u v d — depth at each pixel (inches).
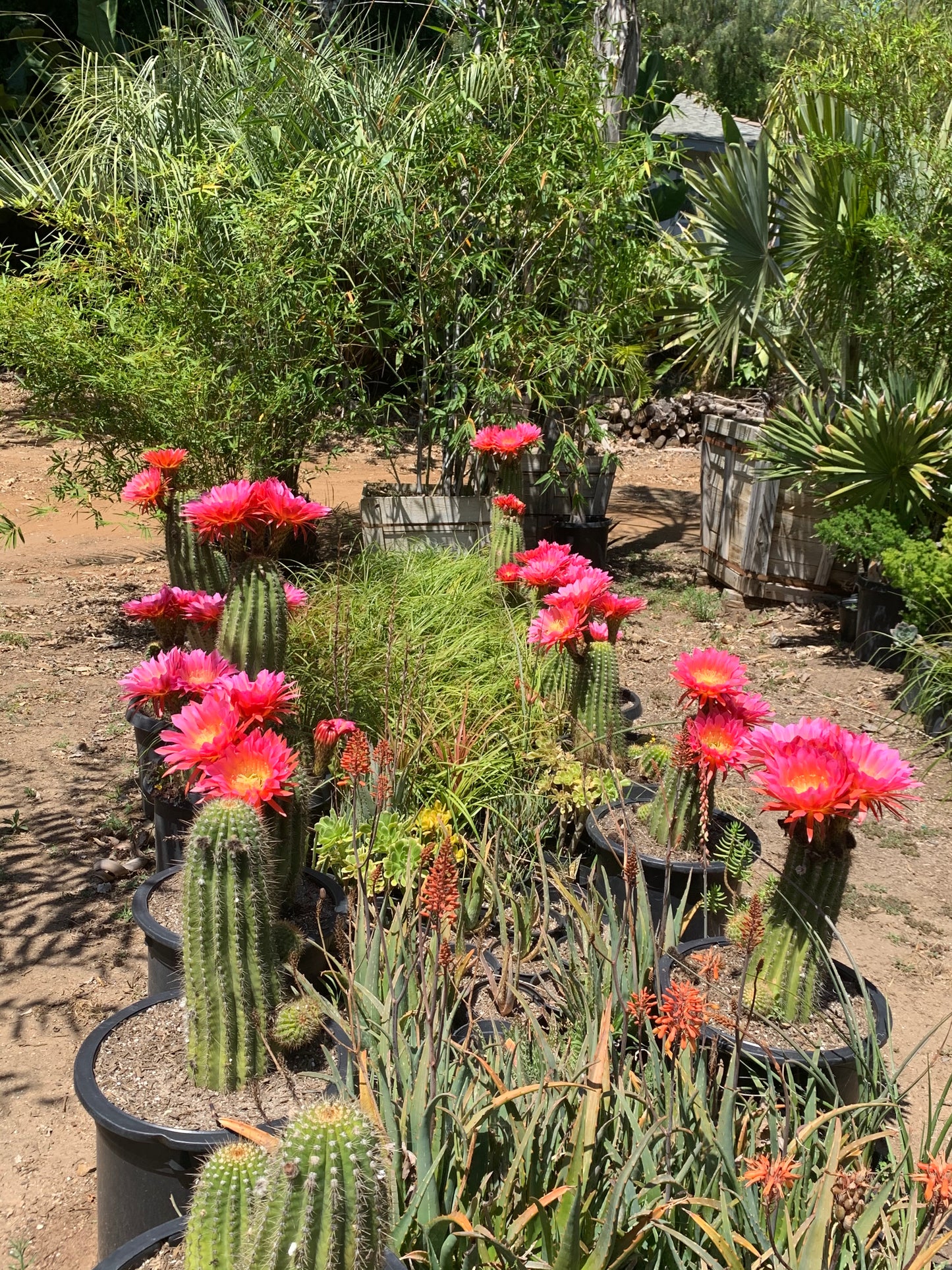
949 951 151.9
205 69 330.3
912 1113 115.5
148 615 144.4
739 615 296.0
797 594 300.0
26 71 545.6
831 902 94.0
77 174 301.0
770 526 296.2
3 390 520.7
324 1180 53.4
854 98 278.7
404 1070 79.4
